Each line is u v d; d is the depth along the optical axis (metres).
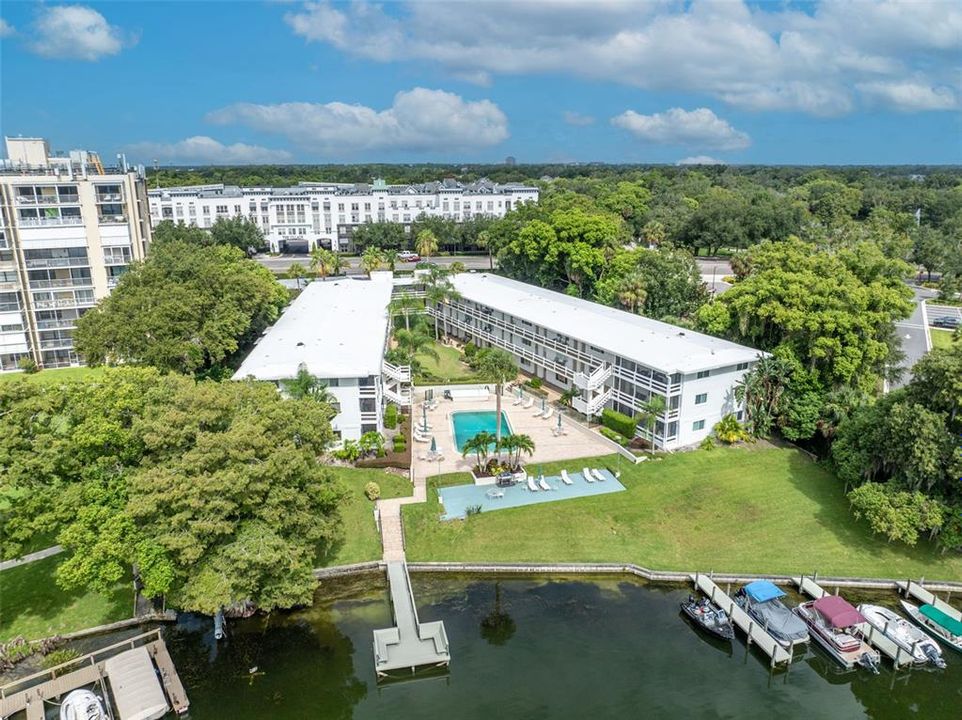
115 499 33.91
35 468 32.75
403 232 158.75
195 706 31.17
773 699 32.66
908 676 34.41
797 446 56.25
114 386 37.62
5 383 35.19
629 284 84.69
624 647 35.44
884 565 41.44
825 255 70.94
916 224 148.62
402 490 48.91
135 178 83.31
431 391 68.44
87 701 30.14
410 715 30.84
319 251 123.94
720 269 133.75
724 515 46.22
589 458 54.16
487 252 166.00
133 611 37.06
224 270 75.12
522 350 75.75
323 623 36.78
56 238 77.44
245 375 52.34
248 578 32.22
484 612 37.88
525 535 44.09
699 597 39.00
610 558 42.25
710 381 56.44
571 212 109.31
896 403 43.44
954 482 40.88
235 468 33.50
